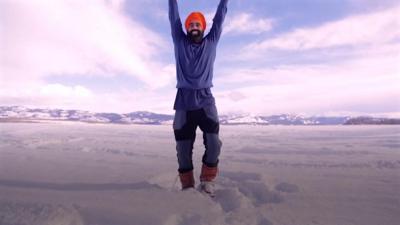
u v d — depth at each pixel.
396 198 2.29
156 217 1.69
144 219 1.67
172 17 2.82
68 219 1.66
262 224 1.75
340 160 4.71
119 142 8.64
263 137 11.80
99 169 3.65
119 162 4.41
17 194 2.13
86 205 1.85
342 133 14.45
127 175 3.20
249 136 12.70
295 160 4.78
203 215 1.78
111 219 1.68
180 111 2.67
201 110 2.63
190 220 1.72
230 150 6.50
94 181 2.83
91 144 7.84
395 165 4.11
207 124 2.63
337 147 6.99
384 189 2.62
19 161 4.36
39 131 15.80
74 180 2.86
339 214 1.90
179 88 2.67
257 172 3.48
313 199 2.27
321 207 2.05
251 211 1.94
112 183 2.70
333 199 2.27
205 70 2.63
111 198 2.00
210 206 1.93
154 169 3.71
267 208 2.02
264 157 5.21
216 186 2.89
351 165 4.18
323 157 5.16
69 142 8.52
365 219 1.82
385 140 9.20
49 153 5.55
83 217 1.71
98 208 1.80
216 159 2.66
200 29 2.68
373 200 2.24
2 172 3.30
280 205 2.10
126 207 1.83
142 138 10.71
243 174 3.44
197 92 2.62
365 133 14.13
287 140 9.84
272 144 8.12
